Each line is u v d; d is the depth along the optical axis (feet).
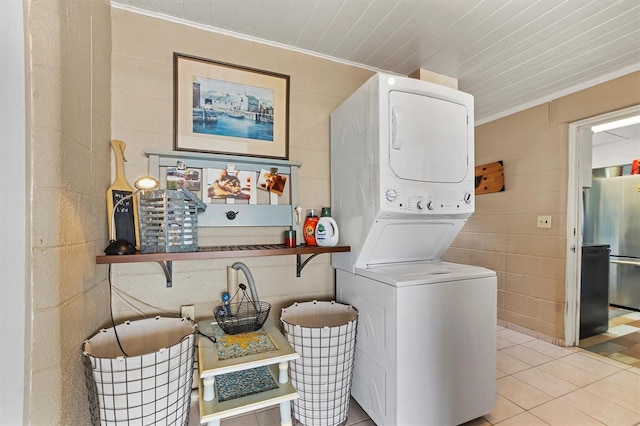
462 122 5.24
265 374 4.34
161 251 4.04
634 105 6.76
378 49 6.05
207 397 3.59
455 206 5.12
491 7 4.83
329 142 6.33
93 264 3.75
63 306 2.92
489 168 9.98
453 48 6.05
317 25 5.28
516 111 9.20
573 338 8.07
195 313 5.14
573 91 7.82
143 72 4.85
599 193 12.72
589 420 5.00
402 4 4.75
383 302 4.49
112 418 3.20
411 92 4.78
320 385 4.51
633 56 6.38
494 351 5.00
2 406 2.47
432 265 5.54
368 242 4.99
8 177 2.48
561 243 8.12
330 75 6.37
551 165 8.32
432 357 4.41
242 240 5.49
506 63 6.63
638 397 5.67
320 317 5.70
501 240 9.65
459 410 4.65
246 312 5.17
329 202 6.30
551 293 8.32
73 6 3.24
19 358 2.51
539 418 5.04
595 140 12.58
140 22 4.84
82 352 3.35
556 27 5.38
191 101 5.15
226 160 5.30
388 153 4.55
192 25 5.17
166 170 4.97
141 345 4.32
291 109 5.99
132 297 4.75
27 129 2.55
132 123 4.77
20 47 2.52
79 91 3.39
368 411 4.88
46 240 2.69
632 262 11.45
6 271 2.47
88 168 3.62
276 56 5.85
